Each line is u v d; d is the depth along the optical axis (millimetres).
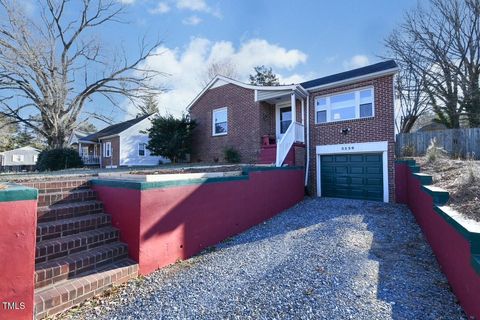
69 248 3486
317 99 11250
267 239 5629
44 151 19047
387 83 9445
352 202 9305
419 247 4809
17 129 30922
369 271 3850
